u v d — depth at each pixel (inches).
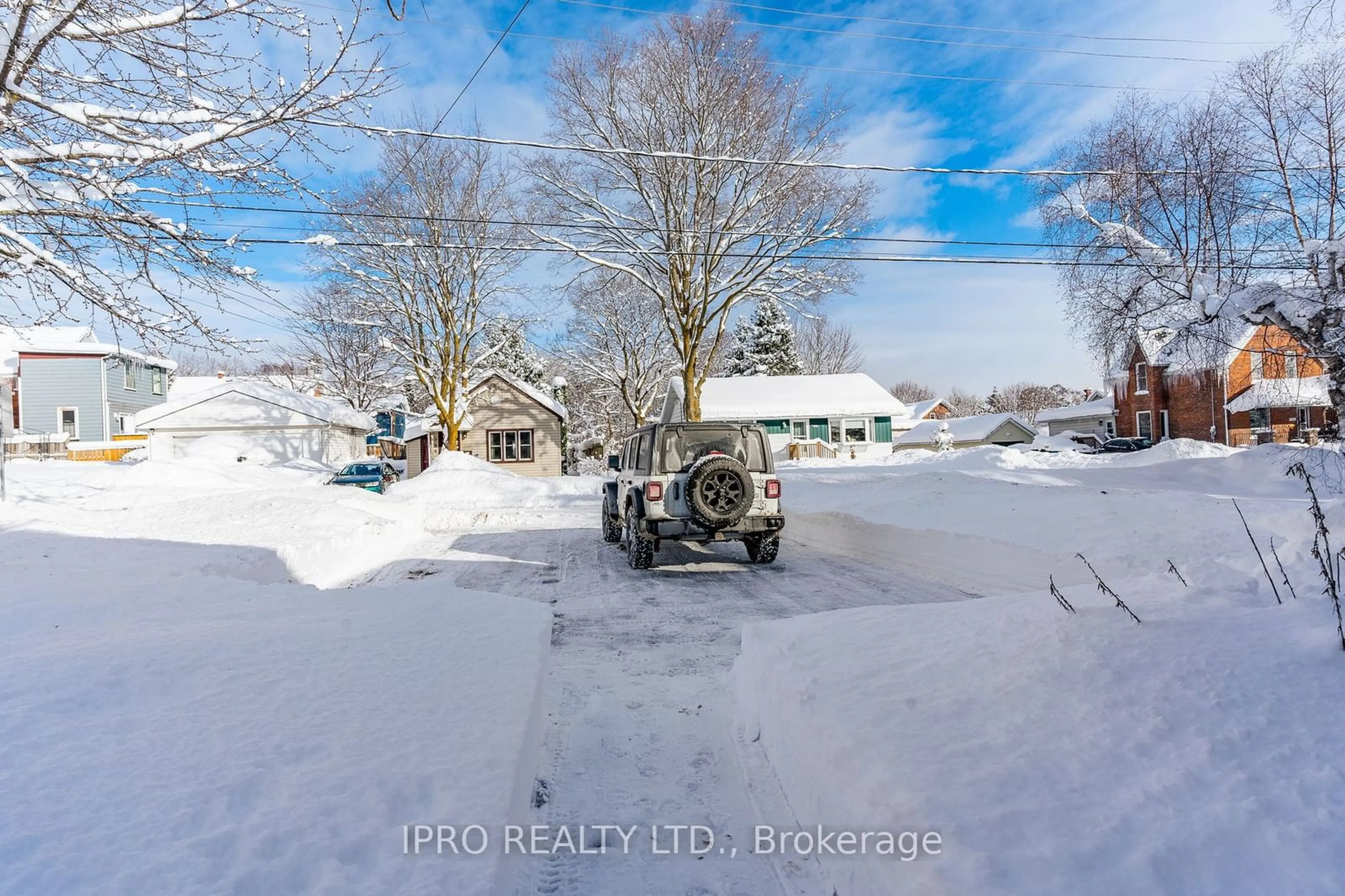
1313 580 144.6
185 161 249.9
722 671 205.3
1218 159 539.5
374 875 79.7
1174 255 576.1
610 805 126.3
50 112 232.4
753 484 359.3
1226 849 73.7
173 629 193.6
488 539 534.0
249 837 85.6
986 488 515.5
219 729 119.9
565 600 308.5
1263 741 91.7
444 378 1151.0
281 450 1197.7
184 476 789.9
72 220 251.1
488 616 209.5
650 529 361.1
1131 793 85.2
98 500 566.3
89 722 122.4
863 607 191.9
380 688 141.8
